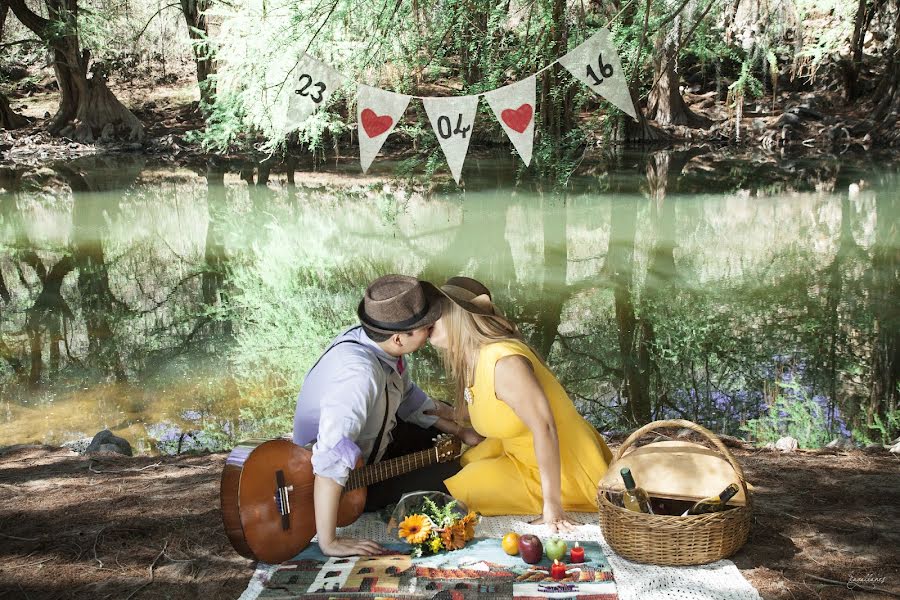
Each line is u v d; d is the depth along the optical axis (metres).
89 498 3.78
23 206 15.73
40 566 3.12
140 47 28.23
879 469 3.99
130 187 18.12
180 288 9.92
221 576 3.02
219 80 14.15
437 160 12.15
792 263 10.38
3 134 24.08
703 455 3.25
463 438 3.67
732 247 11.40
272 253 11.73
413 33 8.83
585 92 10.21
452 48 9.08
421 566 2.98
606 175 18.64
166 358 7.30
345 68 8.18
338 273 10.45
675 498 3.18
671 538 2.93
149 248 12.20
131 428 5.69
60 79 24.53
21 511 3.64
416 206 15.27
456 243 12.00
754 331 7.70
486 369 3.25
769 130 23.70
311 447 3.18
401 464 3.41
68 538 3.34
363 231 13.08
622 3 7.75
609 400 6.13
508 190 16.78
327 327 8.23
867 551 3.10
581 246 11.62
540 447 3.23
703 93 26.41
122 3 25.41
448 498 3.31
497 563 3.01
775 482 3.81
